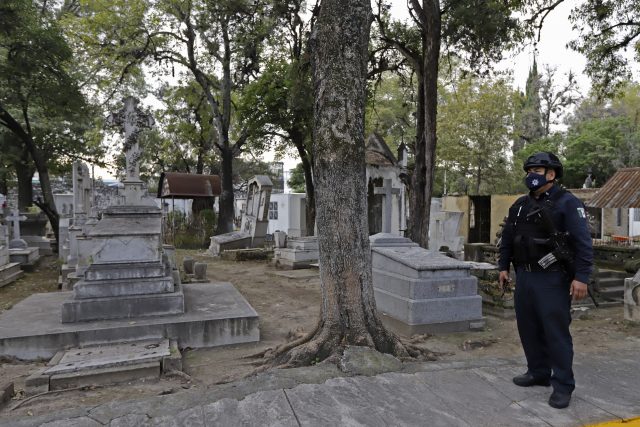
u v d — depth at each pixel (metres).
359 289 4.89
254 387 3.76
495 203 22.47
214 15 18.03
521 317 3.82
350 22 4.94
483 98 31.11
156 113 26.48
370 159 21.16
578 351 6.15
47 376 4.86
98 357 5.38
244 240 19.36
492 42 12.86
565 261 3.56
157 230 6.96
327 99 4.97
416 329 6.96
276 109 19.69
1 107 16.19
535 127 39.75
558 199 3.67
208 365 5.67
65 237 14.48
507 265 4.02
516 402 3.56
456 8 12.56
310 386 3.79
